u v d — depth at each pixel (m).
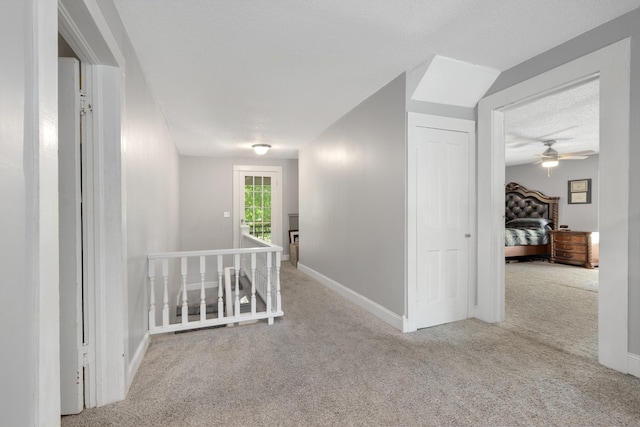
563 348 2.28
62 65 1.54
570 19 1.90
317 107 3.43
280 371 1.97
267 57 2.32
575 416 1.51
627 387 1.74
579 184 6.34
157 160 3.11
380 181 2.97
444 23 1.94
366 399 1.67
